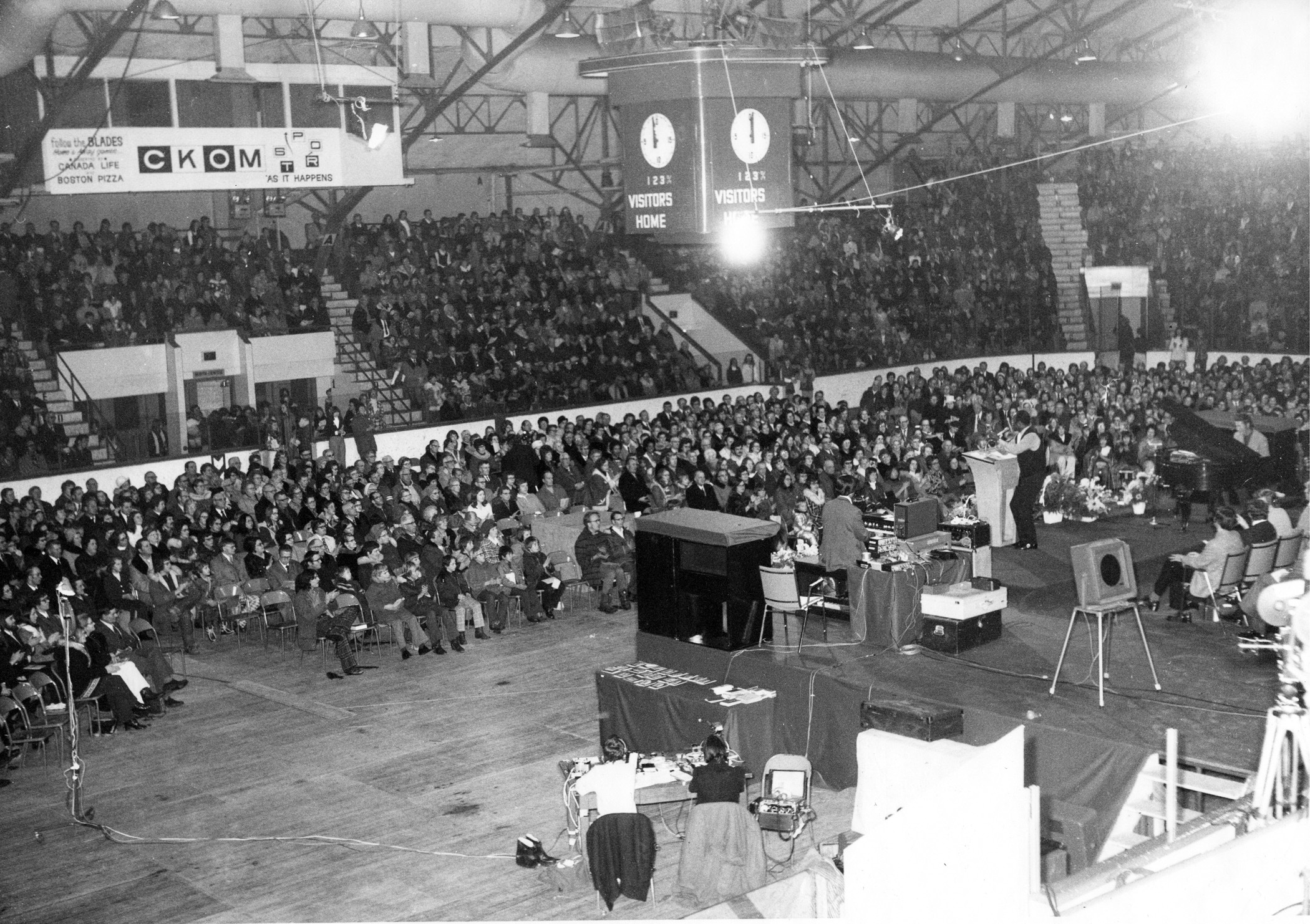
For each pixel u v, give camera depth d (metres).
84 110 20.72
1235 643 12.74
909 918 5.25
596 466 22.00
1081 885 5.03
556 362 27.83
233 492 20.67
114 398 24.62
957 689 11.45
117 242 26.03
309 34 24.48
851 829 10.86
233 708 15.18
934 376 29.69
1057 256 37.31
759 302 31.12
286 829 11.75
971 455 19.17
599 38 17.53
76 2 18.03
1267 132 38.81
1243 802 6.06
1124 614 14.16
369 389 26.31
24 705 14.16
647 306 30.88
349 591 16.62
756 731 12.26
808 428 25.25
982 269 34.97
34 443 22.03
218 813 12.16
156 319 25.08
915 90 30.53
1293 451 23.33
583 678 15.84
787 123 16.98
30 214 27.83
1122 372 30.00
